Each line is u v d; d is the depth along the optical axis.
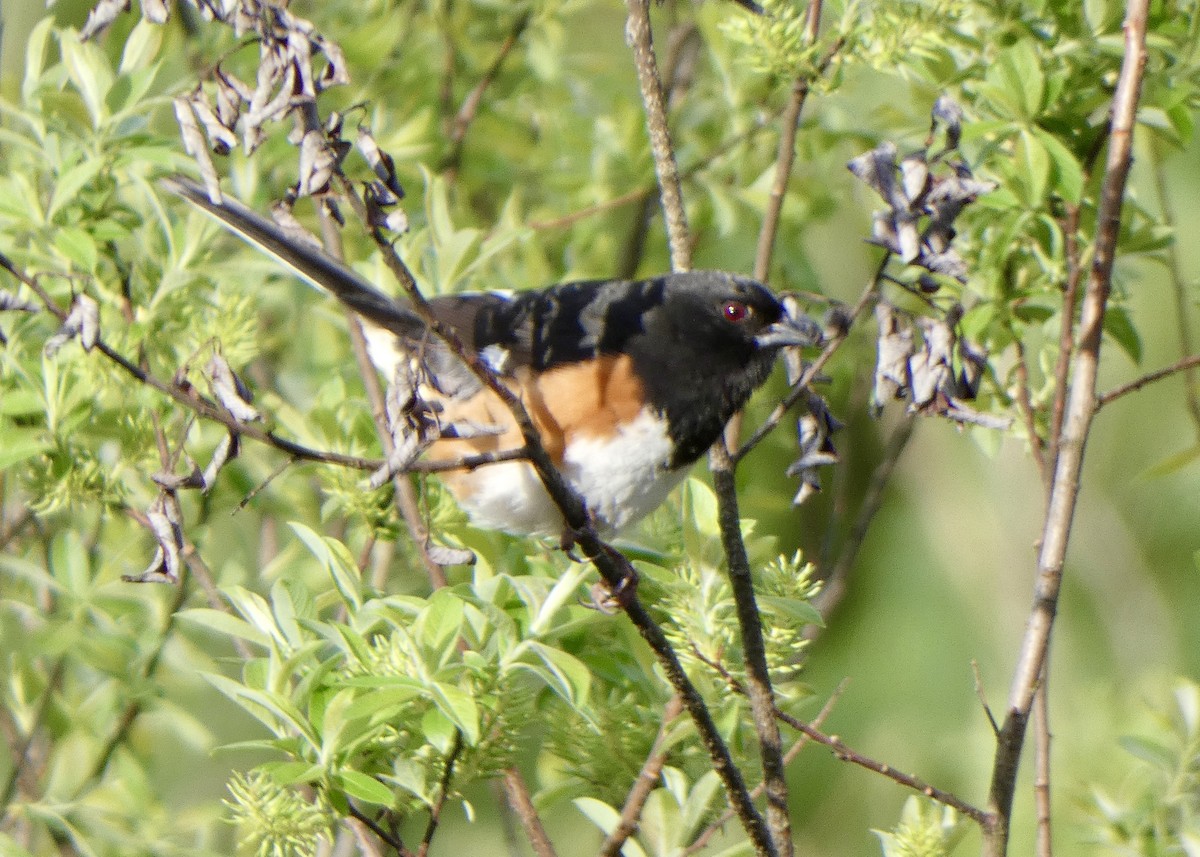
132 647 9.66
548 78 12.97
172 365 9.48
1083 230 9.52
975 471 15.56
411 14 13.23
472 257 10.17
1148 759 8.73
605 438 8.58
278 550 12.16
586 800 7.75
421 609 7.61
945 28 9.24
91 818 9.20
